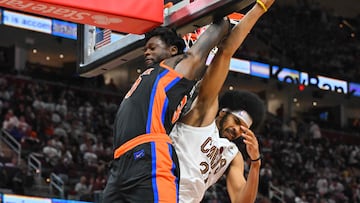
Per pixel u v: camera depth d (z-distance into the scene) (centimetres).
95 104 2161
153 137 284
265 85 2419
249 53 2278
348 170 2294
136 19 372
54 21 2058
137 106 290
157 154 281
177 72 298
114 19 375
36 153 1623
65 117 1928
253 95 341
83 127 1928
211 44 311
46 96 2003
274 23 2548
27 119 1812
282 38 2509
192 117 315
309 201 1902
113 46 429
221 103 339
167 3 383
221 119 336
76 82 2239
